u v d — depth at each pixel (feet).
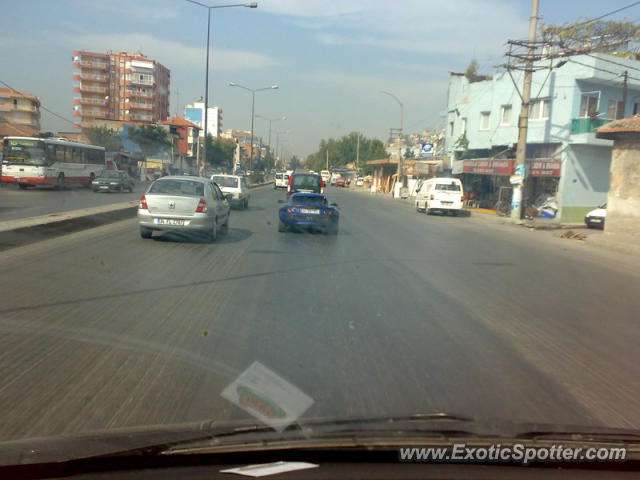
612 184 60.49
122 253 35.68
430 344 18.81
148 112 294.25
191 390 13.67
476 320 22.62
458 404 13.52
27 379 14.08
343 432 9.75
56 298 22.84
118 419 11.79
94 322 19.63
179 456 9.18
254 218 68.64
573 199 93.66
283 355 16.87
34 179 101.14
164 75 317.83
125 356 16.17
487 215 96.78
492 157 111.55
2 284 24.80
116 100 290.15
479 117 116.06
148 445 9.39
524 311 24.84
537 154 99.86
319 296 25.73
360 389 14.25
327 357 16.85
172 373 14.89
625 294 30.73
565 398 14.37
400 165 171.12
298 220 51.57
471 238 58.85
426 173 139.23
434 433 9.78
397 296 26.61
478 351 18.26
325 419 10.43
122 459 9.20
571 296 29.17
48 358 15.74
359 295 26.40
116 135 208.44
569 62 91.20
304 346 17.90
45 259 31.65
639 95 96.89
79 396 13.08
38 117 239.09
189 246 40.86
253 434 9.77
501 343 19.38
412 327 20.95
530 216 91.97
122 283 26.48
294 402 13.15
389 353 17.56
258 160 295.07
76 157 113.50
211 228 42.75
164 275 29.07
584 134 88.99
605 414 13.38
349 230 59.72
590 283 33.96
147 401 12.88
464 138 121.19
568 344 19.74
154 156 216.54
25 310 20.75
